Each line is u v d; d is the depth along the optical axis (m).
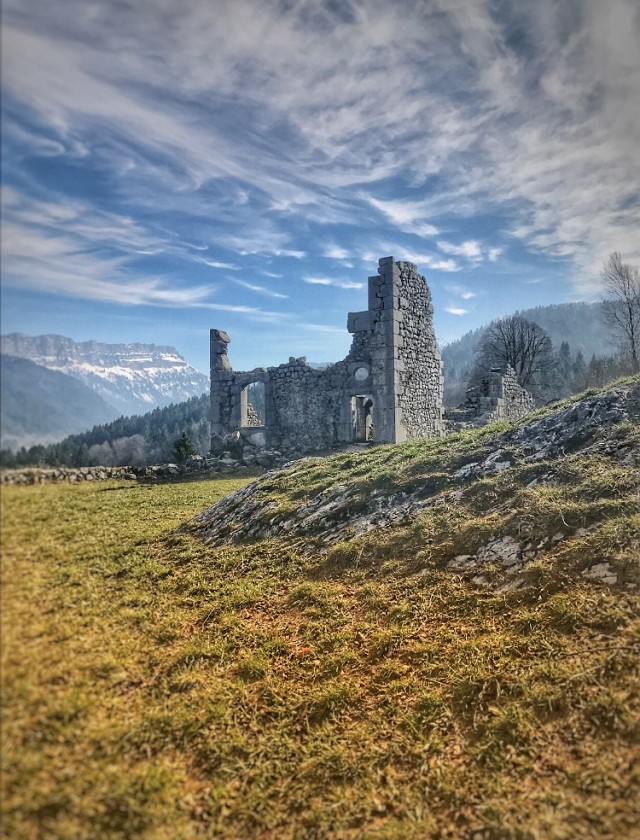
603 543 5.62
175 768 3.67
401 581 6.27
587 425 8.70
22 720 2.91
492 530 6.51
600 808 3.19
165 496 12.12
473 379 43.06
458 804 3.53
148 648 4.91
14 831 2.51
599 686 4.11
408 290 21.77
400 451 10.82
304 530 8.04
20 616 3.28
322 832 3.41
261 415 30.98
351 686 4.76
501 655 4.80
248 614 5.98
